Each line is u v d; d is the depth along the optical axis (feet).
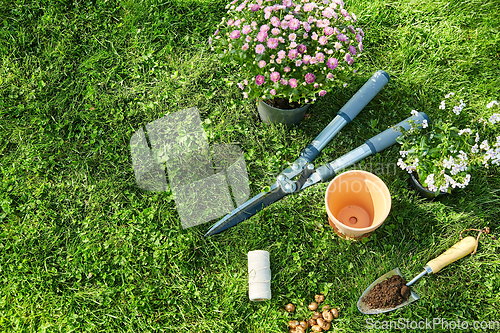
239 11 3.99
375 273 4.03
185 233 4.15
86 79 4.66
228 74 4.66
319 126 4.48
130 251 4.09
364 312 3.91
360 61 4.69
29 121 4.52
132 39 4.79
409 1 4.86
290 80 3.76
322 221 4.18
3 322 3.91
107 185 4.31
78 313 3.94
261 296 3.89
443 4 4.84
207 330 3.92
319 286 4.02
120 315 3.95
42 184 4.30
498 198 4.20
